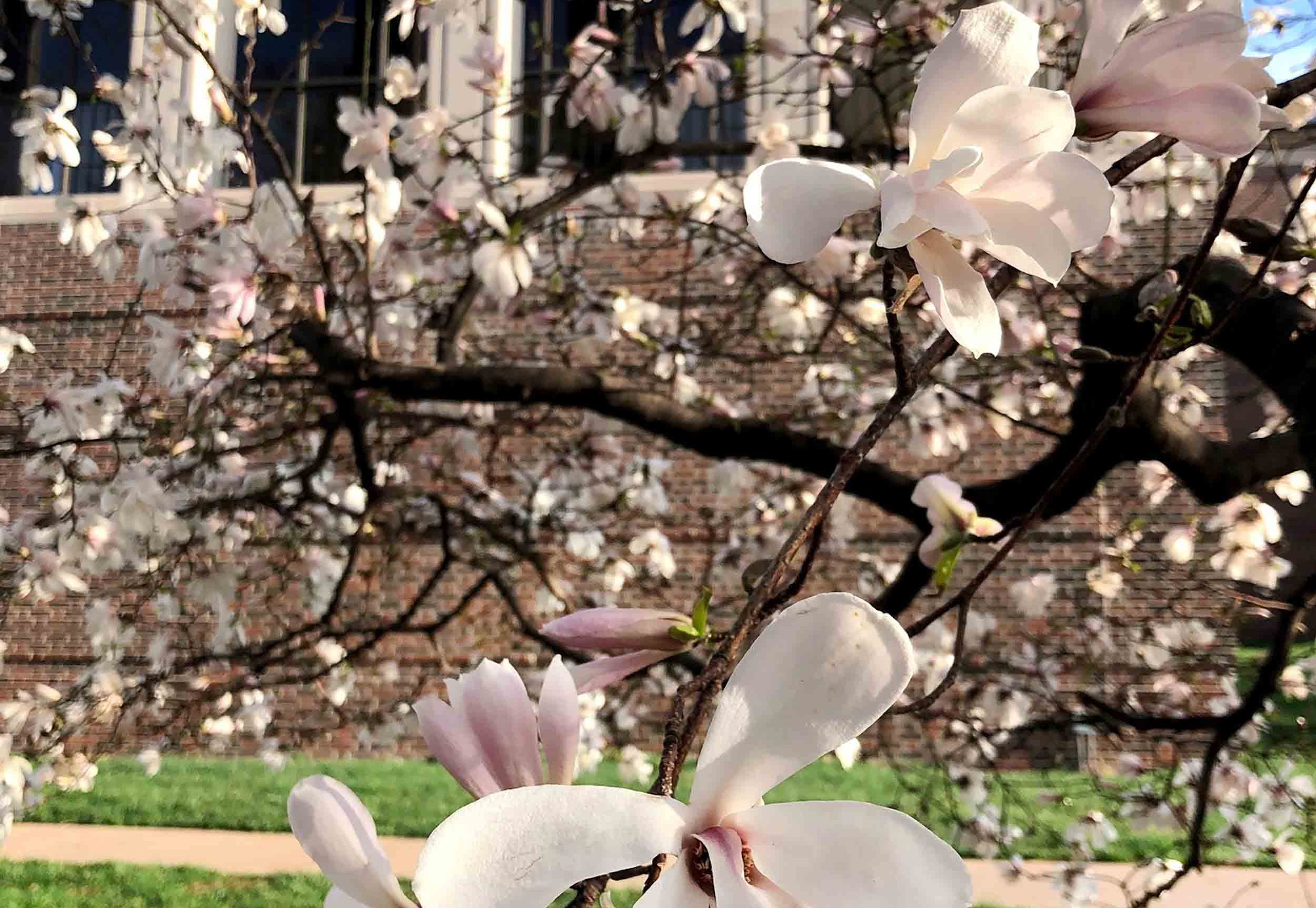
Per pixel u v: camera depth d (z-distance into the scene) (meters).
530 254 4.64
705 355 4.78
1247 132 0.69
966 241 0.56
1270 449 2.59
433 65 8.66
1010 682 4.41
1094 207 0.55
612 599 6.18
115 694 4.55
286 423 4.70
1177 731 2.88
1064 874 4.26
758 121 4.49
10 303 10.16
